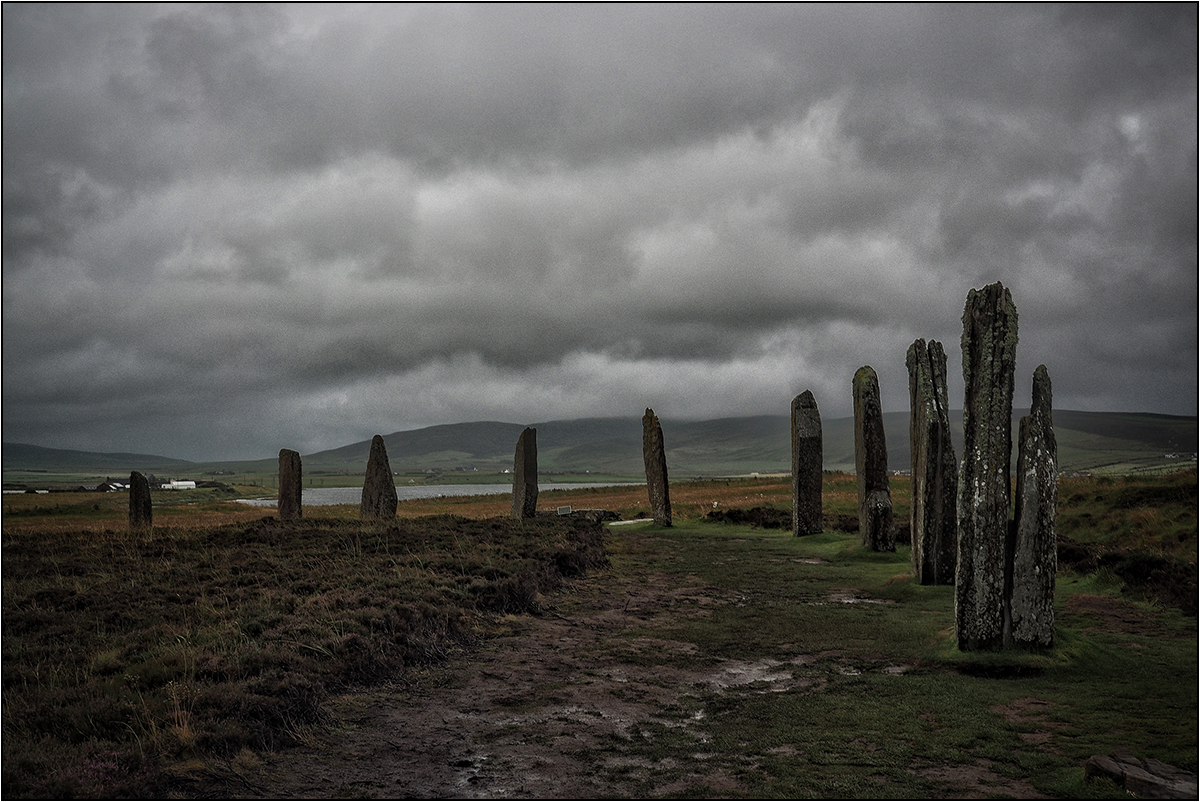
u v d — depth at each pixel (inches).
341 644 508.1
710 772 356.8
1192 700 450.6
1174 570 777.6
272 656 466.0
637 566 1015.6
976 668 530.3
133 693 407.5
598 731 413.4
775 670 538.9
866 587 865.5
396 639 548.1
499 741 397.1
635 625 680.4
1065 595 774.5
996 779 344.8
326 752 377.7
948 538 835.4
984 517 569.6
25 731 354.3
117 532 1064.2
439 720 428.8
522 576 776.9
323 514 2146.9
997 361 587.8
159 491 5954.7
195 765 337.4
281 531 1035.3
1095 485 1323.8
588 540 1076.5
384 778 346.9
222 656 465.1
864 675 522.9
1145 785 323.6
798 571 975.6
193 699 391.9
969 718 428.1
